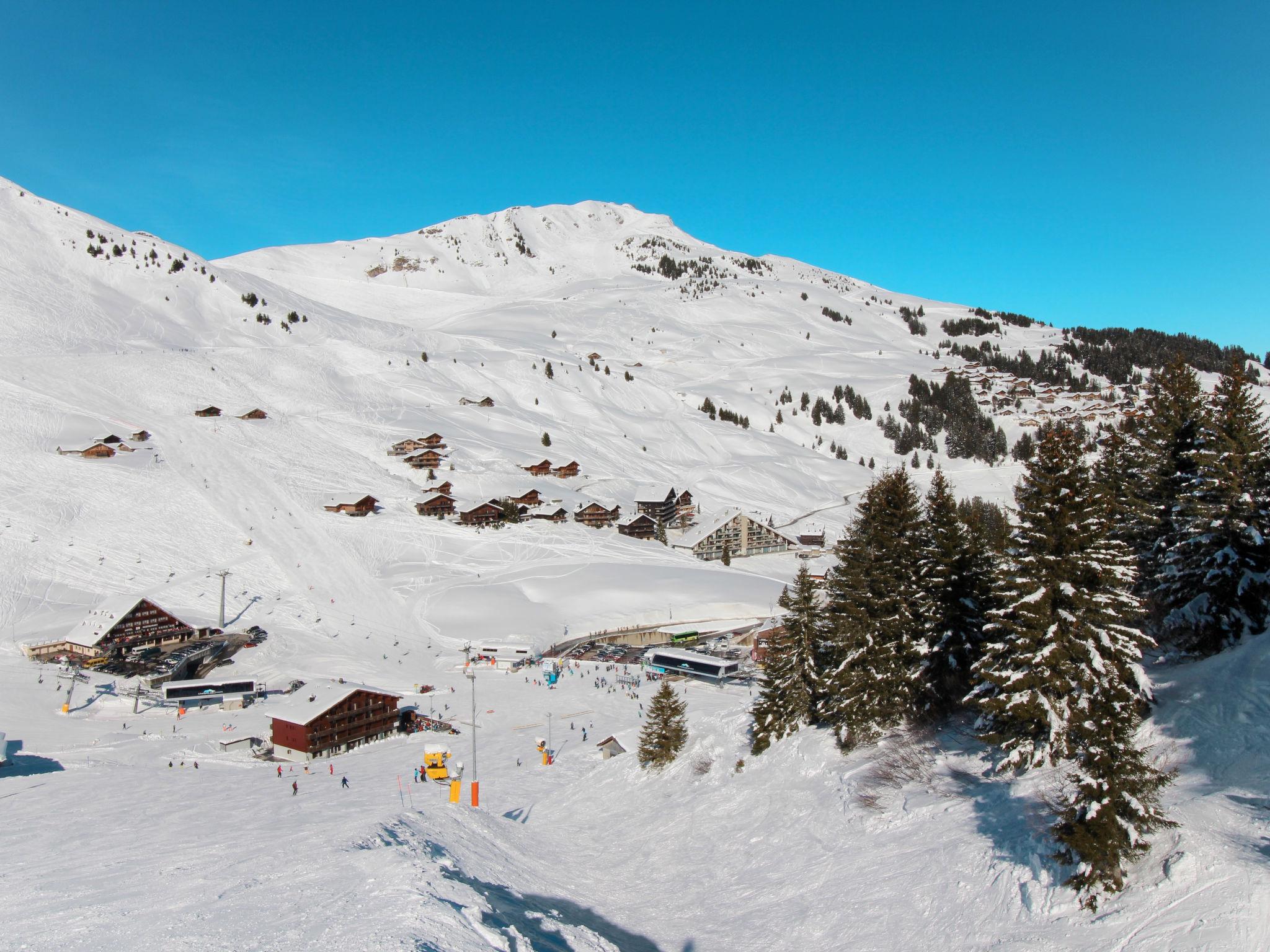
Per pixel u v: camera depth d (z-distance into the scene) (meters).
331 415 178.62
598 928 33.19
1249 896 22.88
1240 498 36.03
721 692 88.31
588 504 154.25
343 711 73.69
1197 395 44.25
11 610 93.06
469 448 174.88
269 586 109.69
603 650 106.06
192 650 90.75
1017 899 27.69
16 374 157.25
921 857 32.69
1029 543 32.69
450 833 41.28
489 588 117.12
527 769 65.94
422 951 19.38
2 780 59.69
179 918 24.78
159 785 60.03
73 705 78.88
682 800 48.94
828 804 40.56
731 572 133.50
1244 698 32.06
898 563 44.44
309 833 41.28
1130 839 26.02
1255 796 27.05
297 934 21.67
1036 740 33.72
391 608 110.50
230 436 153.62
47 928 25.02
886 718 43.88
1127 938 23.83
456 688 90.62
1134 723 28.81
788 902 33.47
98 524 113.25
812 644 51.19
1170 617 39.06
